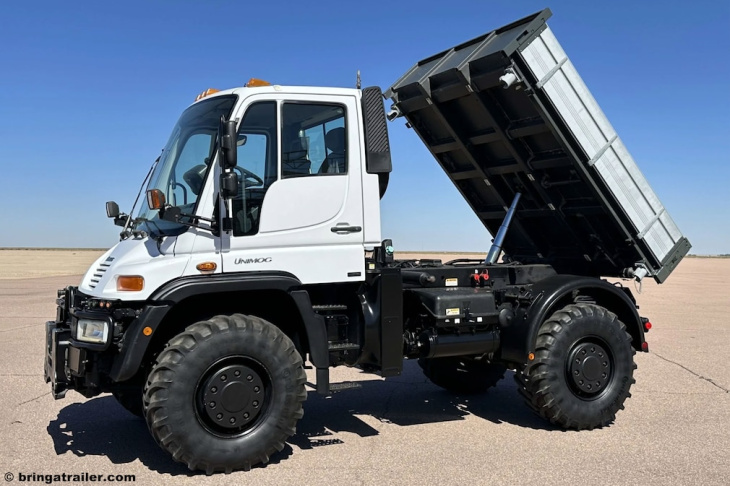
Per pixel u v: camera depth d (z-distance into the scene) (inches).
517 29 233.9
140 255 190.1
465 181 299.3
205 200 189.9
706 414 256.7
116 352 183.6
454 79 244.2
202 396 182.1
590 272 285.6
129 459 198.2
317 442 219.3
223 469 183.6
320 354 197.2
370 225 213.0
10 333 475.2
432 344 225.1
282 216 200.2
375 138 211.2
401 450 209.6
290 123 203.6
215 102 205.2
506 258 316.2
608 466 192.7
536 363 228.8
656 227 255.6
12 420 243.0
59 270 1776.6
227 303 204.1
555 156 247.8
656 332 520.1
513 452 207.2
